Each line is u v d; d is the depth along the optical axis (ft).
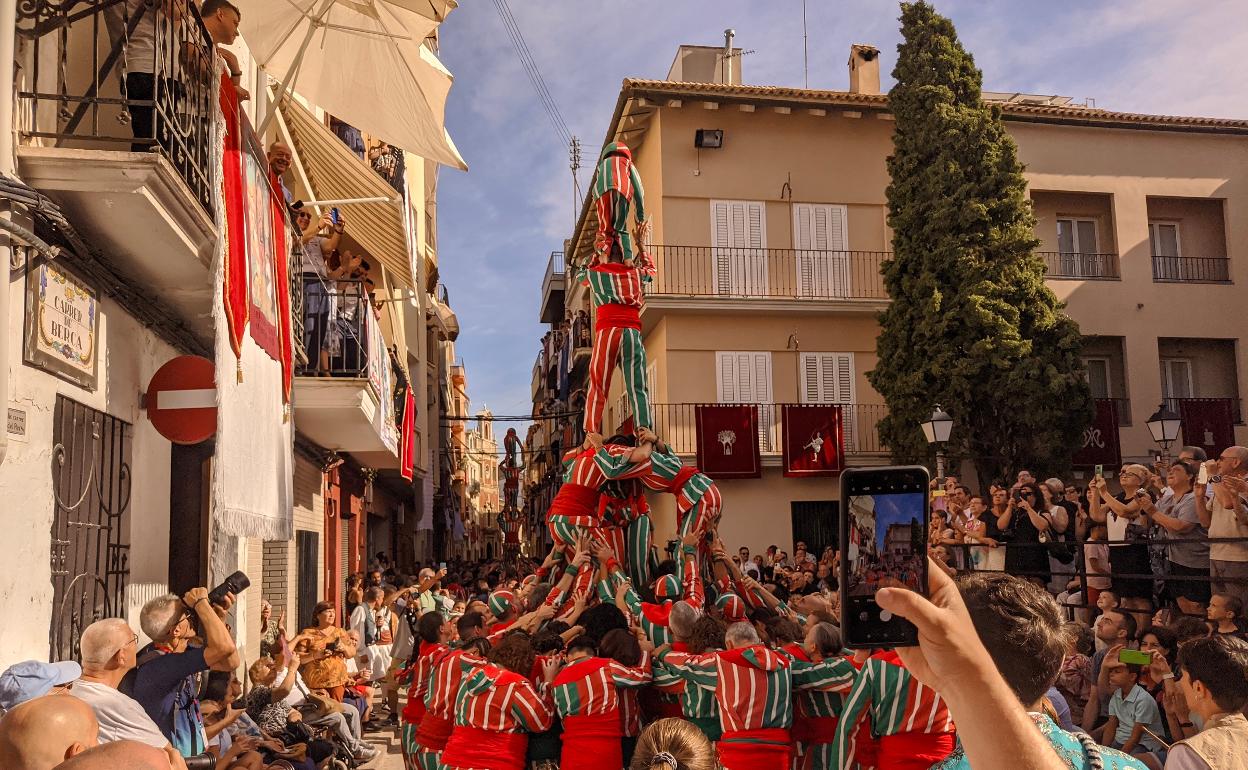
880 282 77.00
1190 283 76.79
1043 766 4.27
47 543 17.21
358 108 32.35
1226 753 11.25
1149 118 76.89
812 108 76.18
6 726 9.05
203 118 20.92
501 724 19.16
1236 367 76.95
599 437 26.89
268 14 29.30
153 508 24.26
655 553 27.86
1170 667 22.17
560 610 25.75
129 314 22.03
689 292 73.82
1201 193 77.92
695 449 72.18
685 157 75.10
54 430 17.98
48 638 17.19
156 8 17.58
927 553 5.34
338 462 51.70
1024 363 64.54
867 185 77.66
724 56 86.94
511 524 187.73
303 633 33.24
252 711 27.09
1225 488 25.39
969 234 67.05
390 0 28.04
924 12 71.05
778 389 74.79
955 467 66.03
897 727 15.34
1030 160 75.72
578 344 101.55
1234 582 22.88
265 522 23.66
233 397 20.04
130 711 13.75
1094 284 75.41
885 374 70.38
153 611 16.52
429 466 100.37
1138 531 30.09
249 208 22.07
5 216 14.82
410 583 59.93
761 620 23.29
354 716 32.32
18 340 15.88
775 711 17.94
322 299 37.86
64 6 16.57
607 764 18.81
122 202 17.07
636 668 19.74
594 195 28.19
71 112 20.15
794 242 76.07
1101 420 71.97
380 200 37.76
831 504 73.15
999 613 6.94
